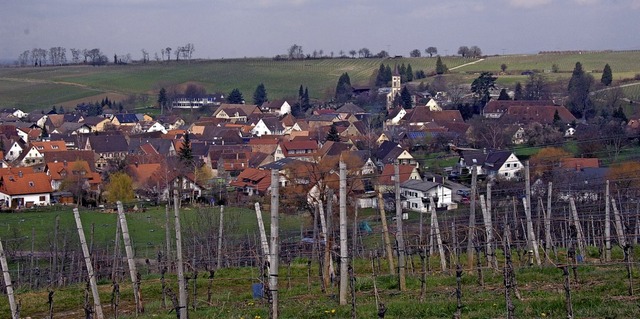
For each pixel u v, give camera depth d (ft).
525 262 92.94
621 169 164.35
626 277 73.05
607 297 63.41
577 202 146.20
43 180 219.00
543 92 445.78
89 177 231.30
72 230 150.71
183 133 372.58
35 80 650.02
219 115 479.00
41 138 368.89
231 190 220.43
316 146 293.02
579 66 477.77
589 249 104.37
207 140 343.87
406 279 79.66
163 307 75.20
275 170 62.18
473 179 86.69
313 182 176.14
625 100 386.73
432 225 99.14
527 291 68.44
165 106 547.49
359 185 183.93
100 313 71.61
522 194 156.35
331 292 74.74
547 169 179.22
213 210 179.63
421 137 300.81
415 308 63.31
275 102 514.68
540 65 602.44
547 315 59.41
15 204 211.82
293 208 174.70
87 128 434.30
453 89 517.55
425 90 530.68
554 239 120.26
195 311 70.13
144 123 453.58
